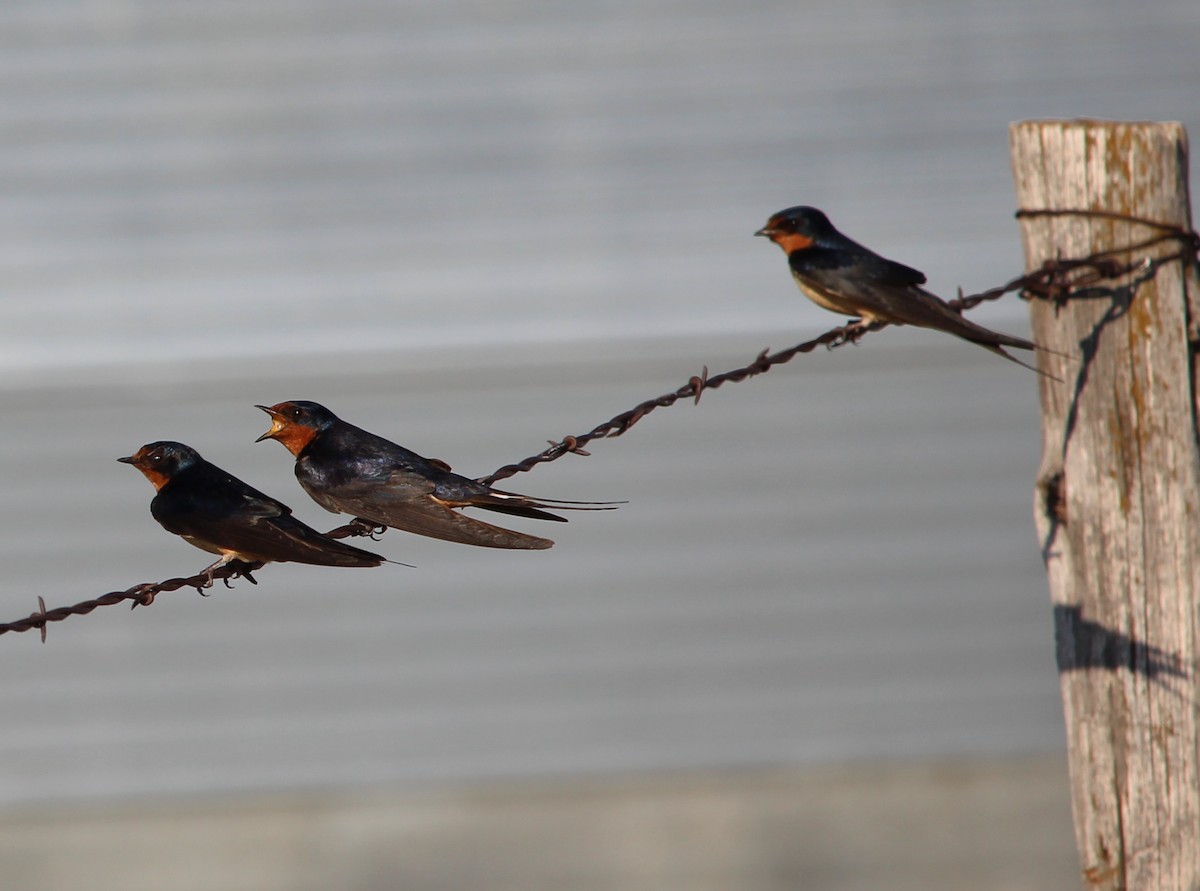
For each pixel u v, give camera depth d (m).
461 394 13.13
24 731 13.45
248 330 13.01
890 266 7.95
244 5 12.91
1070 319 6.67
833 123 13.12
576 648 13.66
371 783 13.73
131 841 13.59
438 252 13.07
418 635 13.64
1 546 13.14
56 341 12.96
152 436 13.07
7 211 12.89
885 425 13.41
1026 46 13.13
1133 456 6.54
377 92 13.00
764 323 13.16
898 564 13.55
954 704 13.70
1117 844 6.62
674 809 13.80
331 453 6.73
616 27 13.05
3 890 13.46
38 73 12.87
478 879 13.77
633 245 13.13
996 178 13.13
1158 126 6.62
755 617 13.62
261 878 13.66
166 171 12.98
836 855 13.80
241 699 13.61
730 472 13.44
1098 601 6.62
